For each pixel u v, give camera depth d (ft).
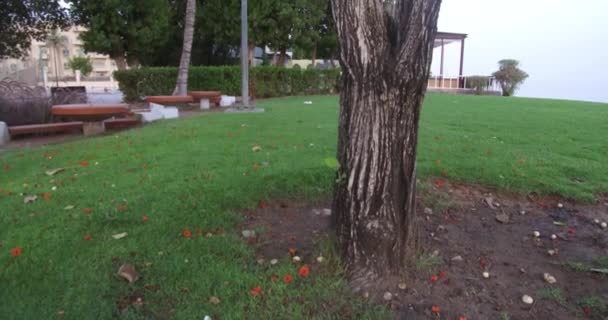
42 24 60.90
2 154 20.74
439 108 38.37
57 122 31.04
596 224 12.47
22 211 11.87
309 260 9.60
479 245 10.88
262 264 9.54
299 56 86.74
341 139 8.88
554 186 14.46
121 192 13.20
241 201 12.67
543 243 11.21
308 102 46.14
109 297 8.34
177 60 75.51
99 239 10.37
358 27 7.90
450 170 15.61
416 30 7.78
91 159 17.39
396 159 8.49
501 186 14.60
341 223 9.12
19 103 29.19
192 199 12.58
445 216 12.49
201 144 19.71
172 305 8.18
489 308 8.30
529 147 19.72
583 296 8.83
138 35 57.88
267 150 18.43
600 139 22.00
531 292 8.89
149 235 10.55
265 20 65.46
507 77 89.71
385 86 8.06
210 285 8.72
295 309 8.04
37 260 9.40
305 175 14.49
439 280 9.02
